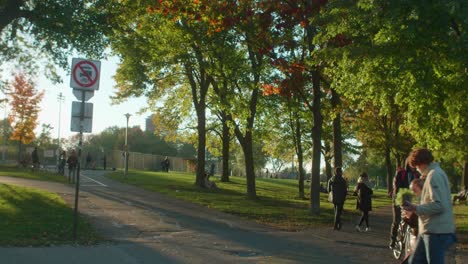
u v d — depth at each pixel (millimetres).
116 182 32781
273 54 20250
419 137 17531
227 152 43844
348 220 19875
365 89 15297
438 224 6180
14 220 13500
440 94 13578
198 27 22594
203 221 16484
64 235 12031
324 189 43312
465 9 10562
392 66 12922
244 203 23750
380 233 16172
